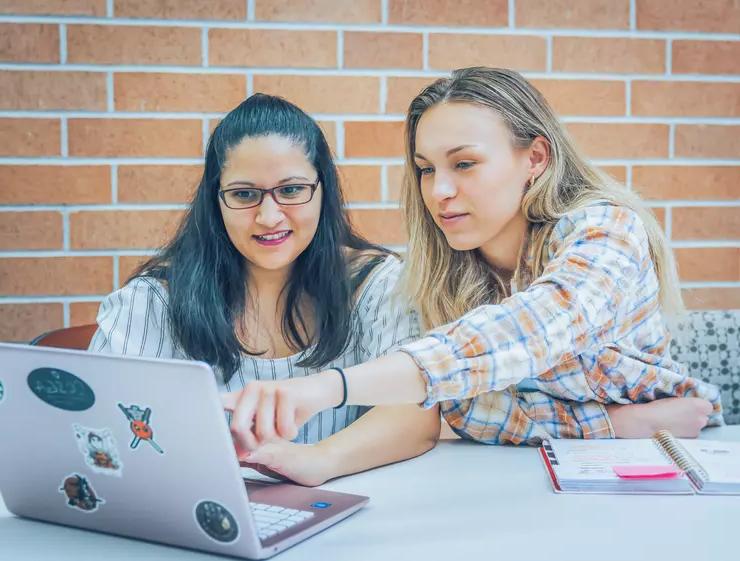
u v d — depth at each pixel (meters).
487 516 0.91
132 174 1.85
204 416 0.73
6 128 1.81
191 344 1.31
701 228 2.01
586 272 1.06
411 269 1.32
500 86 1.21
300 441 1.34
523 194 1.25
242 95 1.87
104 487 0.83
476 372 0.94
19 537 0.86
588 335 1.03
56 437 0.83
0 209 1.82
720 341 1.72
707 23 1.99
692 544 0.82
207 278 1.32
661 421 1.27
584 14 1.95
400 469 1.12
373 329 1.34
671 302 1.35
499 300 1.32
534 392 1.27
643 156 1.99
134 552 0.82
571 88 1.95
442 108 1.20
